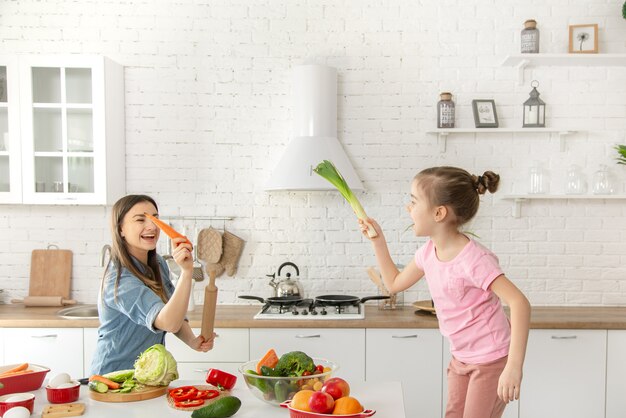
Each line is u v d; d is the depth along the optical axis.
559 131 3.70
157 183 3.88
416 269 2.46
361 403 1.78
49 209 3.88
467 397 2.24
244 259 3.88
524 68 3.82
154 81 3.86
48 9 3.85
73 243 3.89
